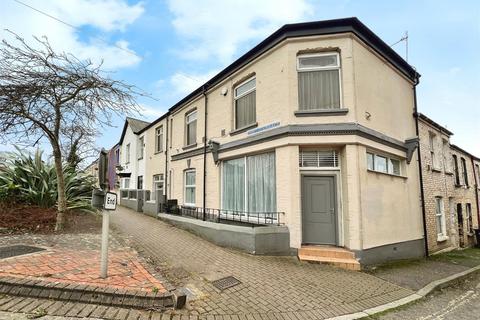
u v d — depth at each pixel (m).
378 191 7.96
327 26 7.79
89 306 3.63
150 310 3.73
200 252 6.77
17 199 7.96
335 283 5.57
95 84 6.97
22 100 6.54
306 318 4.09
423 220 9.80
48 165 8.93
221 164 10.45
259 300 4.51
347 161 7.38
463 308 5.04
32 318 3.28
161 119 15.92
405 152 9.52
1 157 8.59
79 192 8.84
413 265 7.92
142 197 14.26
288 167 7.49
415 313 4.66
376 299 5.05
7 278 3.94
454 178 13.53
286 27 7.88
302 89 8.01
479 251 12.31
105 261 4.36
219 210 9.74
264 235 7.07
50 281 3.94
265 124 8.43
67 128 8.52
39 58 6.40
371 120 8.09
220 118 10.59
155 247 6.79
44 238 6.40
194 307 4.04
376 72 8.68
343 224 7.46
